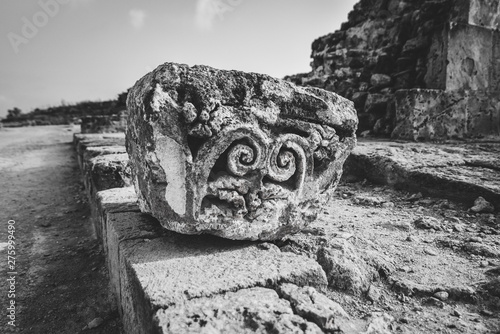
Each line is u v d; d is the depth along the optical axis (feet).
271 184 5.99
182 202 5.50
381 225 8.39
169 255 5.69
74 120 52.03
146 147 5.31
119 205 8.59
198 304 4.41
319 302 4.61
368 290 5.57
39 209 13.10
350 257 6.04
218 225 5.67
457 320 4.92
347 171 13.57
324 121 6.33
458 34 16.88
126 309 5.93
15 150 25.11
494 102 17.65
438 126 16.63
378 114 19.29
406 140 16.44
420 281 5.86
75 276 8.30
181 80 5.23
